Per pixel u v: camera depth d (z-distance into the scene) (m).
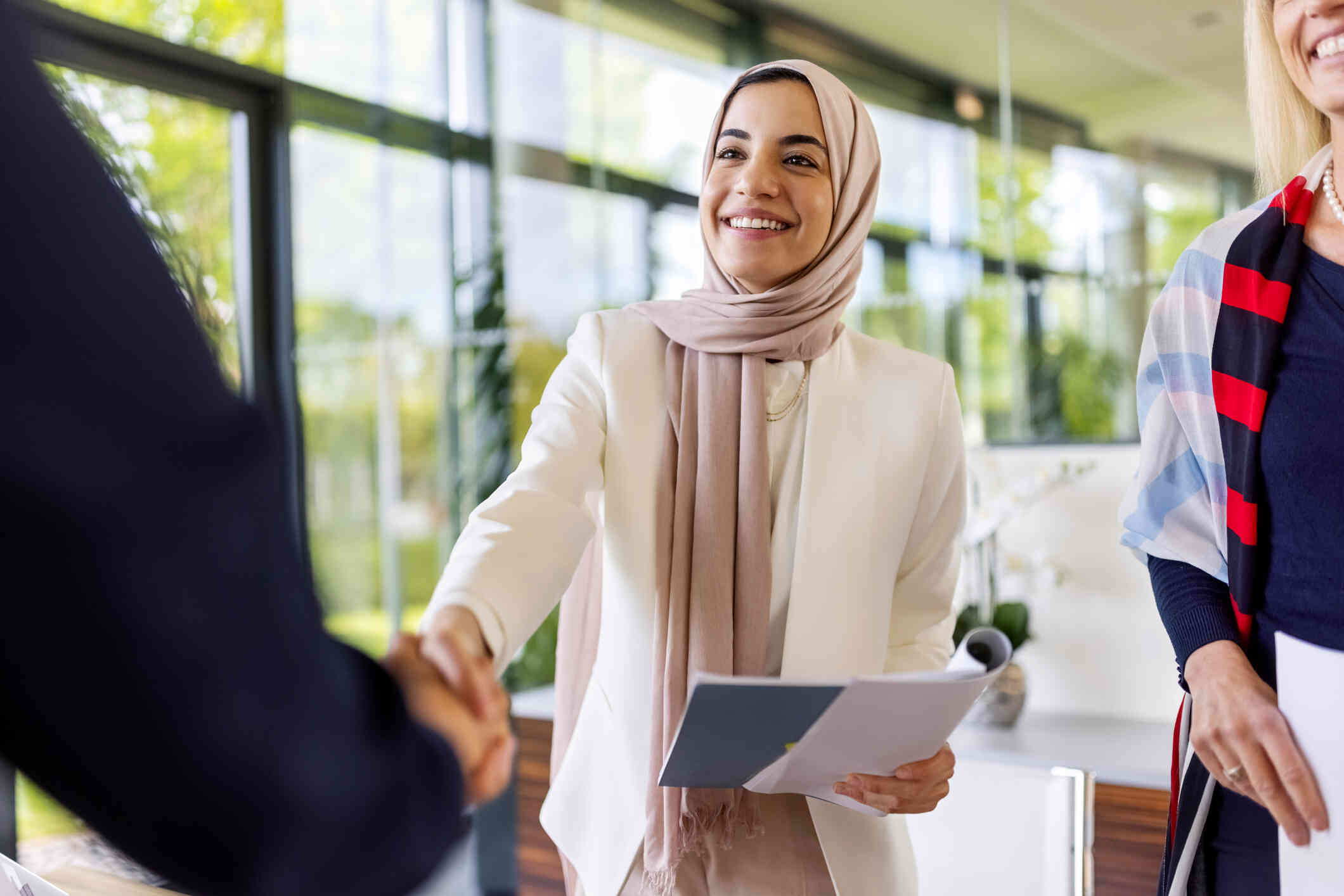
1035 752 2.08
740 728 0.96
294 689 0.39
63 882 1.33
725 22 4.47
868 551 1.33
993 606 2.43
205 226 3.73
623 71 4.54
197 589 0.36
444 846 0.45
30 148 0.35
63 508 0.33
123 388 0.35
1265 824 1.08
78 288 0.35
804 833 1.30
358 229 4.23
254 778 0.37
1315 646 0.90
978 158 3.58
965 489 1.43
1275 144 1.27
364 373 4.23
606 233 4.50
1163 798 1.90
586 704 1.37
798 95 1.40
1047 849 1.66
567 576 1.17
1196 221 3.18
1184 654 1.12
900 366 1.43
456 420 4.47
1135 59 3.26
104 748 0.36
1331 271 1.12
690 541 1.33
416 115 4.43
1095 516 2.42
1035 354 3.40
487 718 0.65
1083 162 3.36
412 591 4.35
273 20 3.93
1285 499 1.09
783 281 1.42
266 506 0.40
